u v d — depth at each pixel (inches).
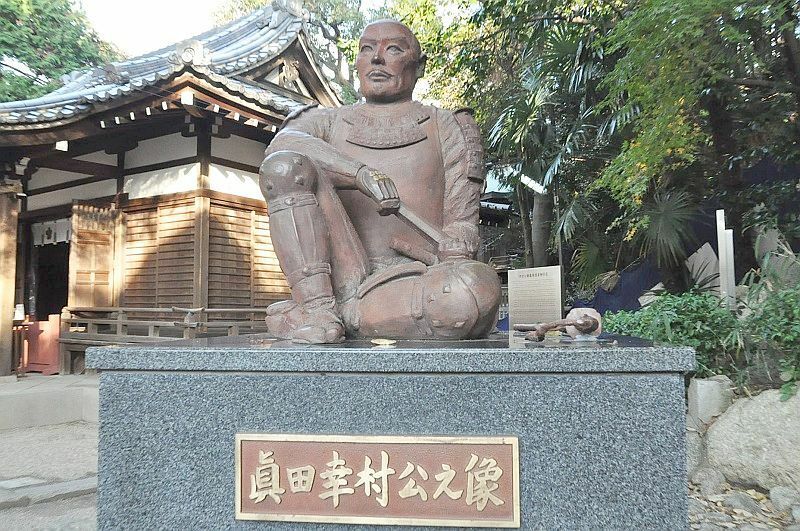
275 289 373.4
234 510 86.4
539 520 81.0
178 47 284.5
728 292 210.1
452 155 121.9
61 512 164.7
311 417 85.8
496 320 105.3
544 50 341.7
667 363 79.4
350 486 84.6
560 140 340.8
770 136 283.3
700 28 199.0
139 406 88.8
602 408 80.5
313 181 107.7
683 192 288.0
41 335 360.5
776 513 147.9
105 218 359.3
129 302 358.6
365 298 105.4
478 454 82.4
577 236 364.5
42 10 707.4
